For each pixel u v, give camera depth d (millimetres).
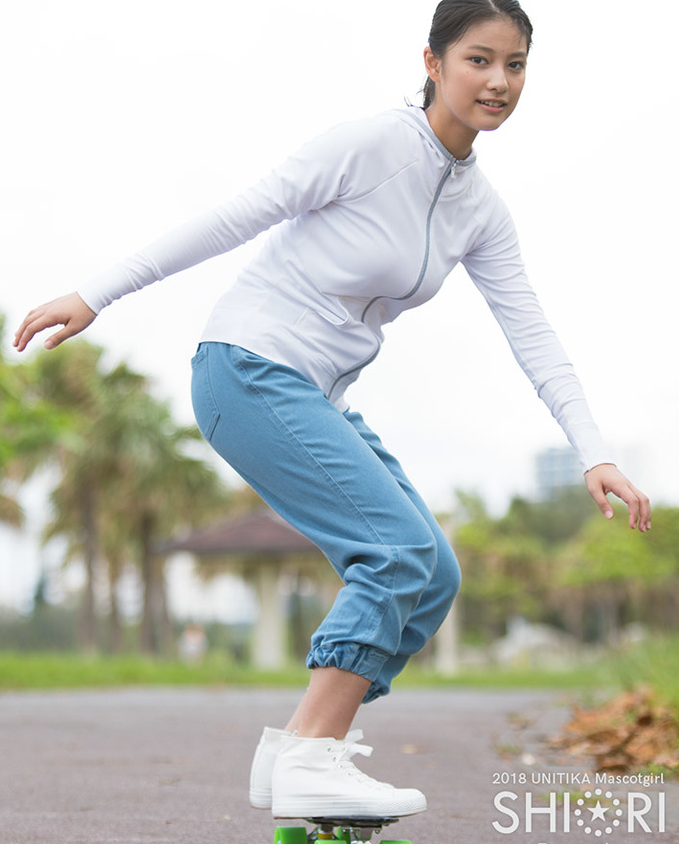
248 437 2848
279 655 29531
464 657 52562
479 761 5750
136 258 2836
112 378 33469
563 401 3158
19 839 3535
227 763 5570
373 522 2742
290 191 2850
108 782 4844
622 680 9969
